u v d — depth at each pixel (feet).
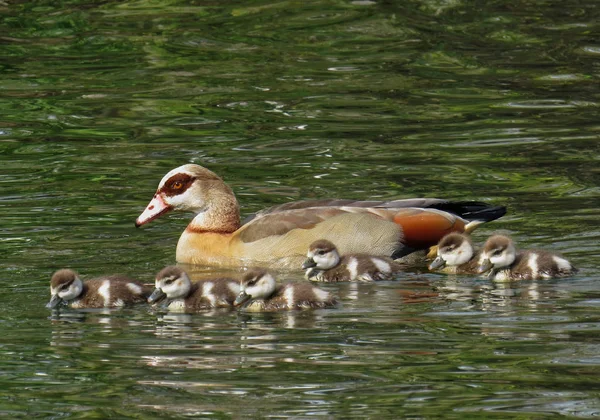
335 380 36.37
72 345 40.06
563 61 86.89
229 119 75.05
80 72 86.48
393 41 93.09
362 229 51.34
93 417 33.83
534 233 53.01
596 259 49.26
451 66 86.69
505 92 80.12
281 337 40.73
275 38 94.43
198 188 53.62
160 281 45.34
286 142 69.82
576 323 41.14
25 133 72.64
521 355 38.01
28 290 46.62
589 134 70.13
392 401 34.58
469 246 49.47
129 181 62.95
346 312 43.65
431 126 72.79
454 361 37.68
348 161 65.87
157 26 97.96
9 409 34.50
